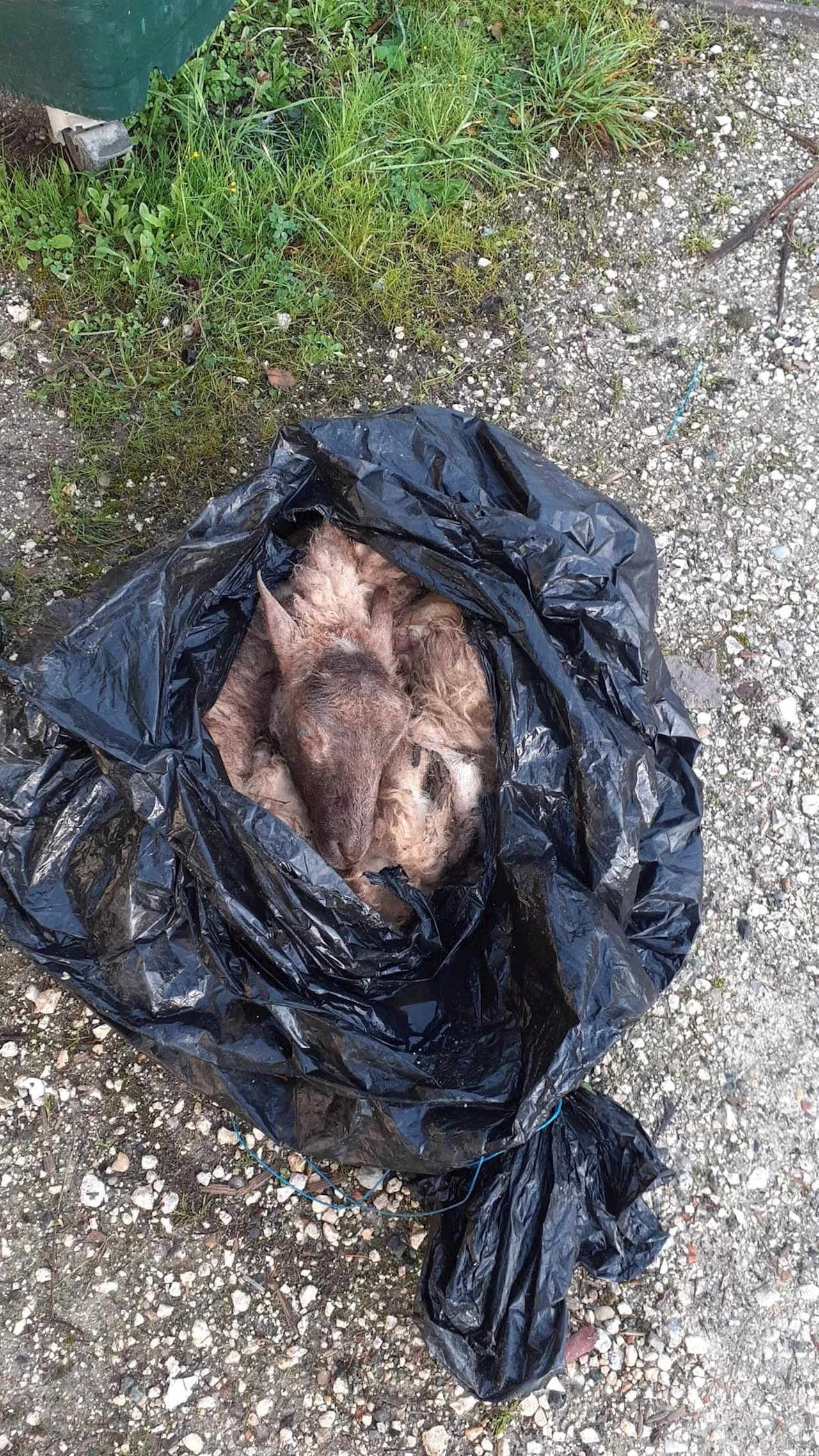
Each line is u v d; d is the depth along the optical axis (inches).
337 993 47.3
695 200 62.7
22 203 55.4
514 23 61.8
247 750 52.4
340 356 58.1
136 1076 53.4
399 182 59.2
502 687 48.6
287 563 52.8
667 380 61.2
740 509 61.0
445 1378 52.8
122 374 56.1
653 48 63.4
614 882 47.6
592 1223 50.9
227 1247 52.9
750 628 60.4
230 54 58.2
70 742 48.2
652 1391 54.0
